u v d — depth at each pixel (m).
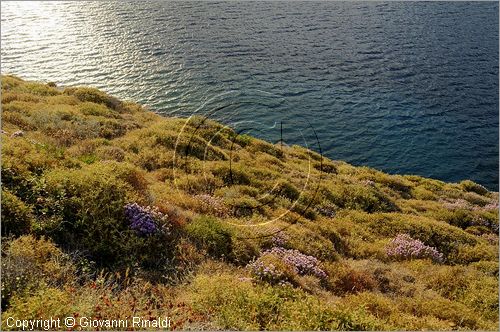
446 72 62.16
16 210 11.41
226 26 83.94
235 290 10.88
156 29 81.19
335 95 53.09
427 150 43.16
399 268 18.70
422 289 16.62
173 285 11.43
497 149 43.78
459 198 34.47
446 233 24.27
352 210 26.27
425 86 57.09
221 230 15.50
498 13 99.31
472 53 70.62
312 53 68.38
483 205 33.97
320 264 16.03
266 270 13.21
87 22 86.06
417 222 25.02
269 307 10.60
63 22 85.44
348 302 13.23
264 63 62.75
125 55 65.50
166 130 28.97
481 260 21.66
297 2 110.50
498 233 28.12
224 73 58.28
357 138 44.16
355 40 76.12
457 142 44.66
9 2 107.56
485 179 40.00
